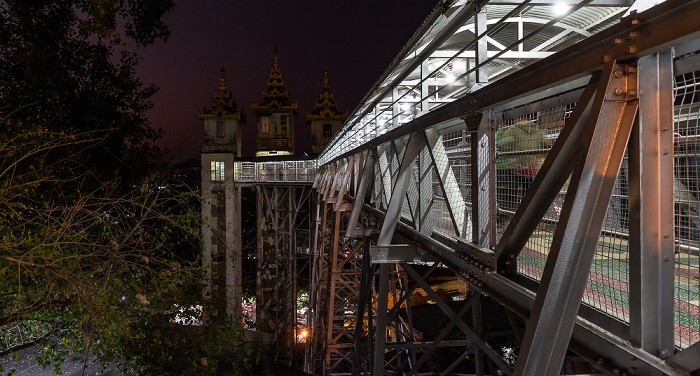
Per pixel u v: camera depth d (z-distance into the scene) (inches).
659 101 67.1
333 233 550.9
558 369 71.9
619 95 68.7
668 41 58.2
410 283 978.1
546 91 94.9
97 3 284.0
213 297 323.6
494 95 112.7
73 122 358.6
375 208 275.7
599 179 68.4
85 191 331.0
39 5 328.8
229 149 1419.8
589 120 69.6
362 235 293.9
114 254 252.4
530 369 71.5
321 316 686.5
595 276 96.6
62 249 251.6
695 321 71.9
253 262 1352.1
